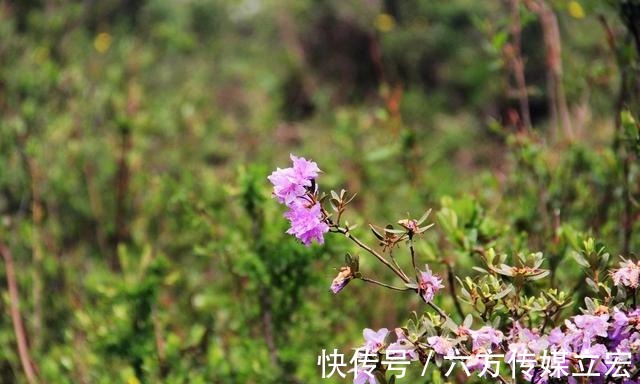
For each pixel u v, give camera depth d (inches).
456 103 345.1
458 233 98.7
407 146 146.2
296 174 70.9
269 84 355.3
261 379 113.3
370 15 389.1
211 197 136.3
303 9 398.6
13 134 161.6
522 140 127.6
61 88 187.3
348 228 72.9
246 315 123.2
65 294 147.9
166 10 366.3
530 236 118.7
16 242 148.6
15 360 134.3
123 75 220.1
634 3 112.0
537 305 74.9
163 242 159.0
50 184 165.2
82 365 125.9
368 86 379.9
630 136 102.6
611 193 118.9
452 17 373.7
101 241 163.6
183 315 140.9
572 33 184.2
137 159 175.8
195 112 217.6
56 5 248.4
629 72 115.0
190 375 112.1
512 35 145.5
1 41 206.4
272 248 113.6
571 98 155.4
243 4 426.3
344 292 123.7
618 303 72.0
